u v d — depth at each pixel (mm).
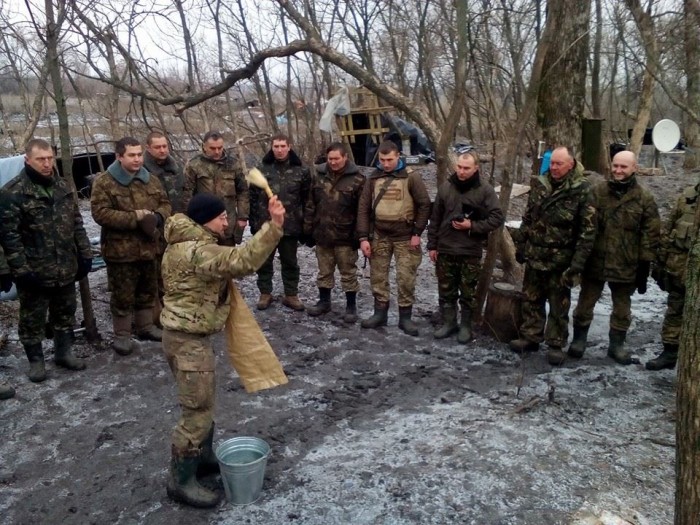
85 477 3537
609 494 3178
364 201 5535
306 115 11531
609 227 4727
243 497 3172
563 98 5840
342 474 3426
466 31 5270
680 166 14766
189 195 5633
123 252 4992
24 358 5195
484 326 5617
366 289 6855
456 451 3611
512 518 3004
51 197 4559
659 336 5520
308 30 6016
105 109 12102
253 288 7016
